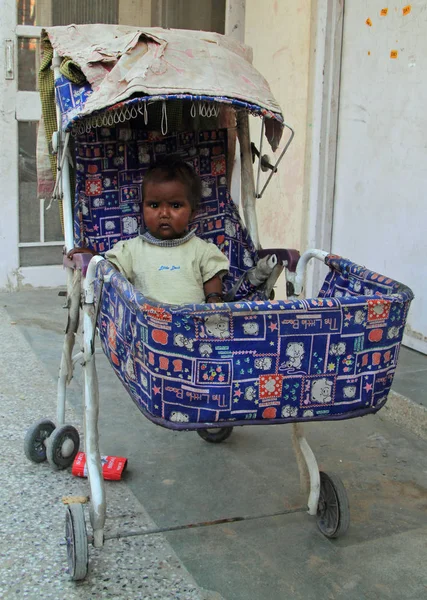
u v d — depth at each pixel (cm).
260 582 243
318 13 477
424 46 409
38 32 582
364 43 457
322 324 215
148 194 288
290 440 357
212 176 332
